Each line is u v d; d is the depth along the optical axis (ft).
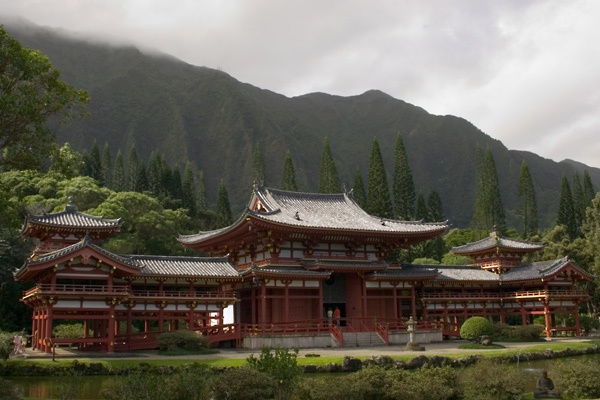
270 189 229.04
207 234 234.58
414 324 182.80
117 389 74.74
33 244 249.34
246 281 199.52
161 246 288.30
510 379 86.43
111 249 249.75
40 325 163.43
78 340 152.76
